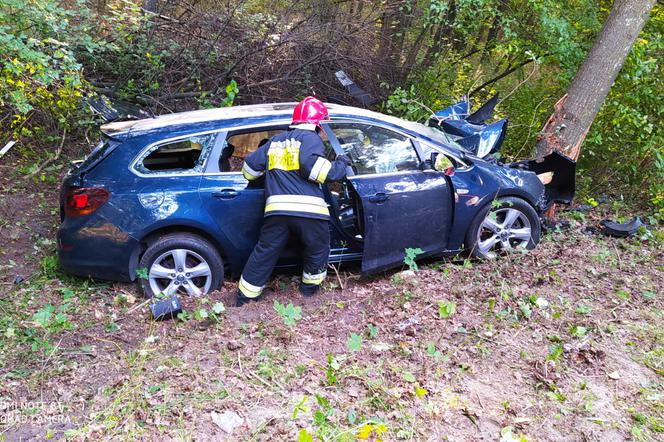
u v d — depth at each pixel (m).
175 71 8.24
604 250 5.36
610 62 6.33
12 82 5.51
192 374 3.41
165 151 4.34
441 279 4.67
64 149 7.44
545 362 3.60
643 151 7.09
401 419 3.08
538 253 5.14
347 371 3.45
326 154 4.36
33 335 3.81
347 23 9.04
